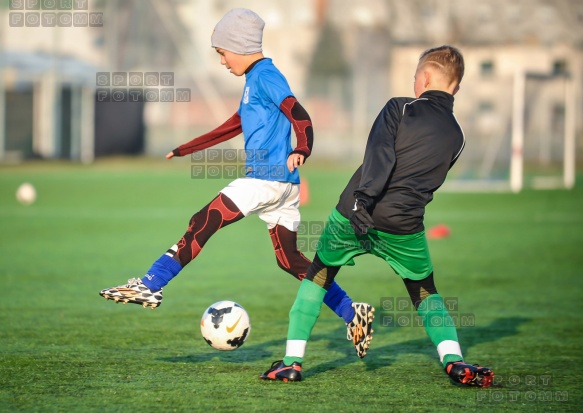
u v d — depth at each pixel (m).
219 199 17.23
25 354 18.95
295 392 15.75
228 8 112.81
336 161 112.62
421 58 16.98
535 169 109.88
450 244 42.12
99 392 15.59
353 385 16.41
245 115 17.69
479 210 60.28
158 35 109.44
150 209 59.09
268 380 16.64
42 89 104.88
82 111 106.75
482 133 112.50
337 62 115.44
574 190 77.75
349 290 29.70
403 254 16.23
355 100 114.62
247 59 17.75
